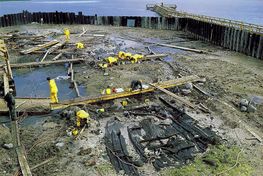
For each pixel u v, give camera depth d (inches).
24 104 677.9
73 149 526.3
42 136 568.4
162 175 458.9
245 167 476.7
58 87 840.3
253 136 570.9
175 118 636.7
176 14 1920.5
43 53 1202.6
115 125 605.6
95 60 1074.1
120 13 2549.2
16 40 1416.1
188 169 470.6
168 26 1806.1
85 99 688.4
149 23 1833.2
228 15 2267.5
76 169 474.3
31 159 498.3
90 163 485.7
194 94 772.0
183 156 503.8
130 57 1063.0
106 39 1497.3
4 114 653.9
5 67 951.0
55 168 477.1
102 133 577.3
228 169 470.3
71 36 1542.8
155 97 744.3
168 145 533.6
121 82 853.2
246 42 1187.3
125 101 704.4
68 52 1198.9
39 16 1943.9
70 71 959.6
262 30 1151.0
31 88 842.8
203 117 645.9
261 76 925.8
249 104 693.9
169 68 1006.4
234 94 778.2
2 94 754.2
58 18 1936.5
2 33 1583.4
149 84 781.9
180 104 705.6
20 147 526.0
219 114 660.1
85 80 881.5
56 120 631.2
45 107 665.6
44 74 961.5
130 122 619.5
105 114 649.6
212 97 751.7
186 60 1110.4
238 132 585.9
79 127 591.2
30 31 1678.2
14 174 458.0
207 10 2677.2
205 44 1427.2
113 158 500.4
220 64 1053.2
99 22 1924.2
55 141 549.3
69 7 3016.7
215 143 540.4
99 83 850.8
